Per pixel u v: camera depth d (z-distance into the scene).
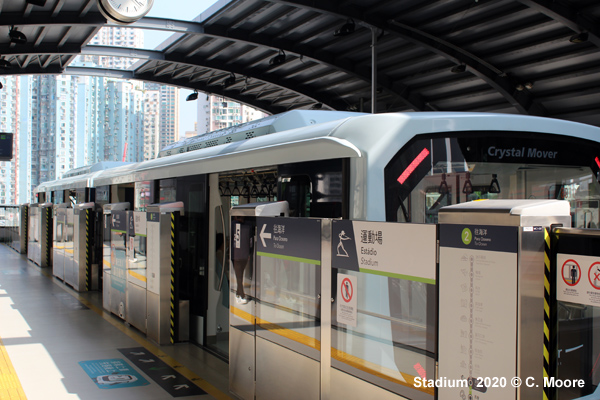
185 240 7.81
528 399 2.57
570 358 3.22
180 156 8.23
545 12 12.82
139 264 8.38
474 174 4.40
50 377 6.26
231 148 6.46
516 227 2.59
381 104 22.94
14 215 24.95
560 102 18.12
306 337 4.27
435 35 15.77
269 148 5.38
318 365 4.12
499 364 2.65
